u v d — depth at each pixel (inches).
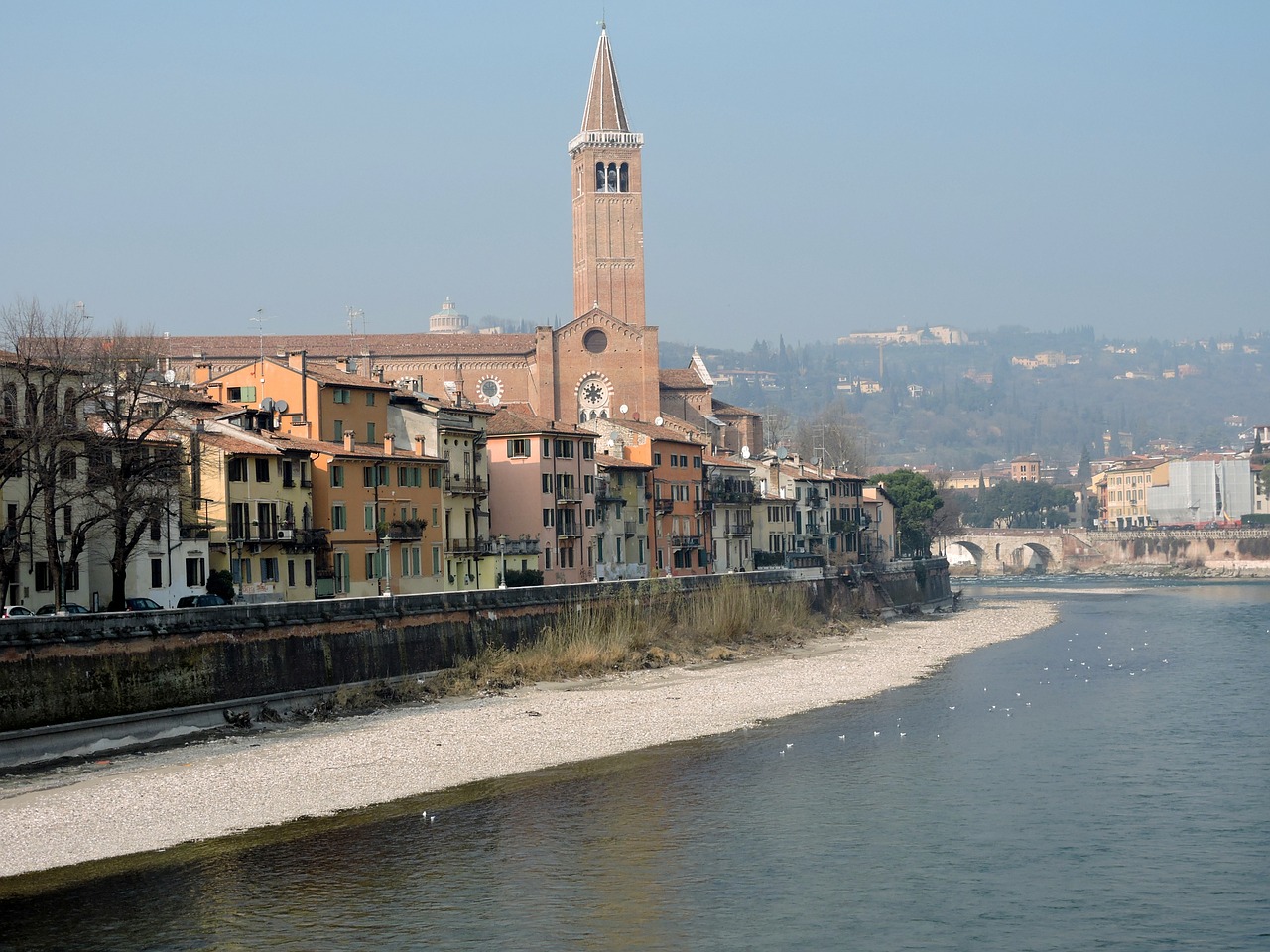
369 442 6146.7
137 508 4453.7
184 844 2903.5
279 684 4229.8
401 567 5890.8
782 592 7396.7
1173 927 2402.8
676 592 6432.1
